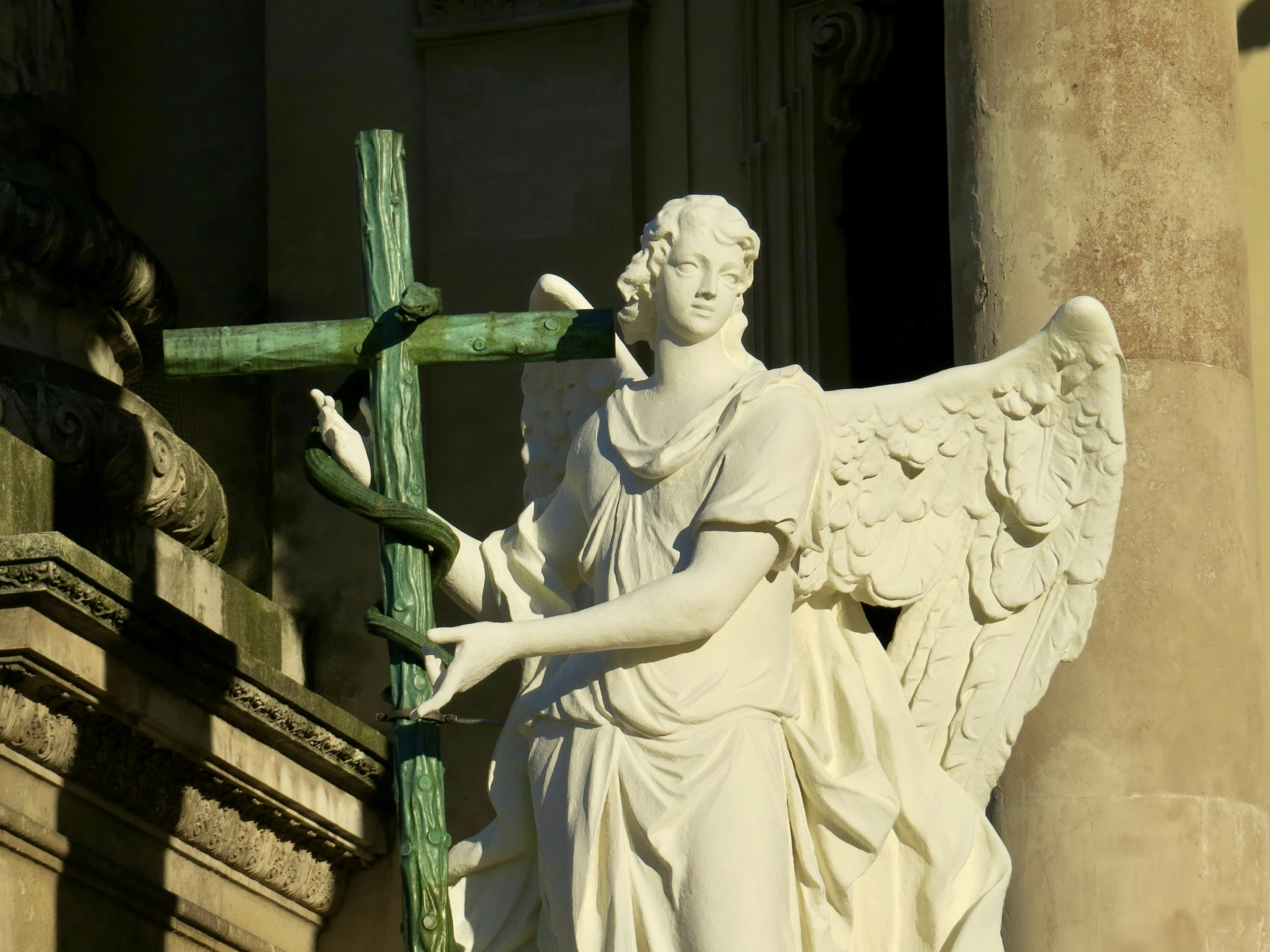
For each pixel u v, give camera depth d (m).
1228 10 20.34
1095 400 15.69
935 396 15.66
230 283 30.17
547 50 29.50
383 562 13.92
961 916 15.09
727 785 13.99
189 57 30.89
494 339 14.23
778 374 14.64
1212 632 18.95
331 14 30.20
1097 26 19.61
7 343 23.59
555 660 14.86
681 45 29.22
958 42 20.11
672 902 13.83
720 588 13.98
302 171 29.91
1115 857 18.41
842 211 28.45
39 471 21.95
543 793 14.43
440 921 13.39
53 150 24.91
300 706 22.62
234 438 29.11
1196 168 19.61
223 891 22.52
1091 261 19.28
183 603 24.30
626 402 15.05
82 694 20.08
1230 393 19.47
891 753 15.22
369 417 14.52
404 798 13.54
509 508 28.47
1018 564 15.79
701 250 14.69
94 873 20.59
